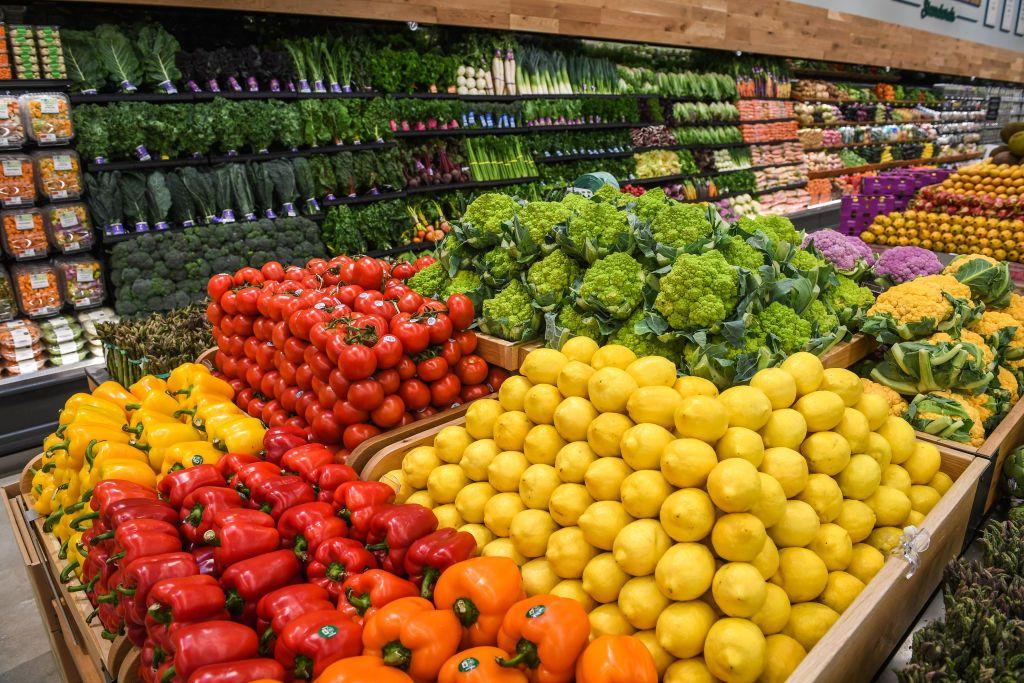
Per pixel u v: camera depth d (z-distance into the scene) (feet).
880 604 4.29
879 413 5.56
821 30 33.88
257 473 5.66
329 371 6.72
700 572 4.18
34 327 14.12
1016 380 8.00
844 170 37.65
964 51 46.50
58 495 7.20
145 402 7.73
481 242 8.07
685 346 6.36
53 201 14.05
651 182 27.37
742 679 3.92
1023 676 3.88
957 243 15.02
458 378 7.37
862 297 8.42
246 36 17.78
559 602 4.09
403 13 18.85
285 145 17.22
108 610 5.29
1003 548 4.99
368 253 19.33
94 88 14.40
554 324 7.06
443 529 5.05
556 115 23.80
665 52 30.27
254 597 4.65
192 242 15.14
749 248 7.00
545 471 5.25
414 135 19.94
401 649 4.00
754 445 4.62
